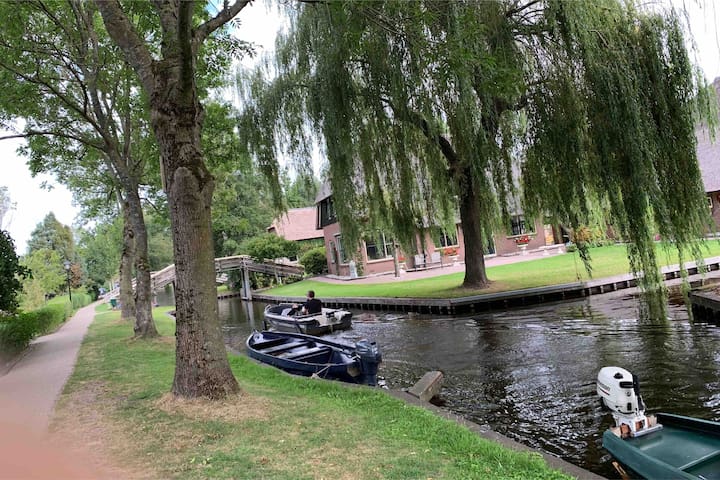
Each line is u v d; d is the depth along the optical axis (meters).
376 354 8.16
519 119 14.98
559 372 8.78
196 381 6.05
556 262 23.61
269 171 16.44
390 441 4.64
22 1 10.85
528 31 12.62
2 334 11.19
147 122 14.94
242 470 3.98
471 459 4.17
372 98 14.50
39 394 7.18
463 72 7.32
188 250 6.09
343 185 15.15
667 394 7.21
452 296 16.94
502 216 15.91
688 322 11.57
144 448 4.55
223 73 14.57
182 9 5.31
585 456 5.58
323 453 4.34
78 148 15.57
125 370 8.98
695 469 4.35
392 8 10.13
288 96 15.82
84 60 12.62
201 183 6.12
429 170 16.25
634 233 12.12
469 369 9.64
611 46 11.52
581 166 12.68
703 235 12.03
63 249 63.66
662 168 11.63
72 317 27.08
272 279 41.16
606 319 12.81
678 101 11.36
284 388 7.11
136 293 13.63
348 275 32.47
